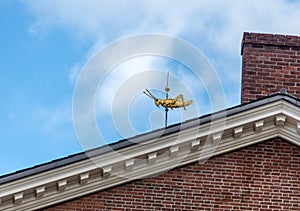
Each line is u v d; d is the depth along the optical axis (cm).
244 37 5319
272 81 5216
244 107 4706
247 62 5256
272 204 4700
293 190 4725
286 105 4734
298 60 5256
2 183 4516
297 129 4762
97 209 4647
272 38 5300
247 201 4700
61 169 4578
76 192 4653
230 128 4706
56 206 4647
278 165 4769
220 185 4722
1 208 4588
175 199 4684
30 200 4606
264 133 4788
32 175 4544
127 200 4672
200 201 4688
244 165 4762
